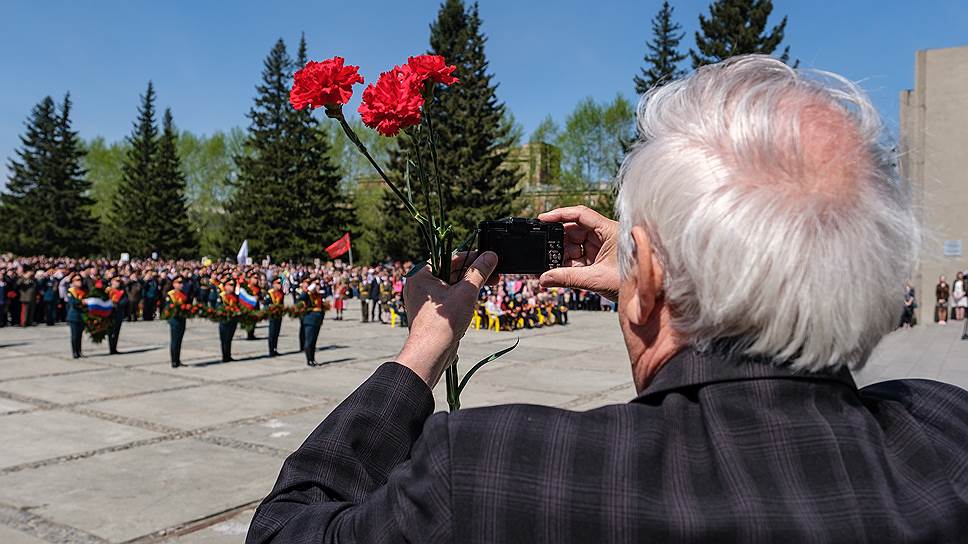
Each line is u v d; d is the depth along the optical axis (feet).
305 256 160.25
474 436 2.86
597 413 3.00
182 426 28.09
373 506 3.04
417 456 2.98
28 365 44.98
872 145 3.22
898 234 3.07
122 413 30.42
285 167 165.78
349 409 3.69
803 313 2.75
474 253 4.65
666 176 3.06
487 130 126.11
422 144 4.86
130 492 19.89
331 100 4.50
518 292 79.77
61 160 194.49
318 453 3.59
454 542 2.67
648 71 146.61
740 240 2.80
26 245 189.78
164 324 77.05
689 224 2.90
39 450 24.25
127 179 203.51
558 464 2.73
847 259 2.82
